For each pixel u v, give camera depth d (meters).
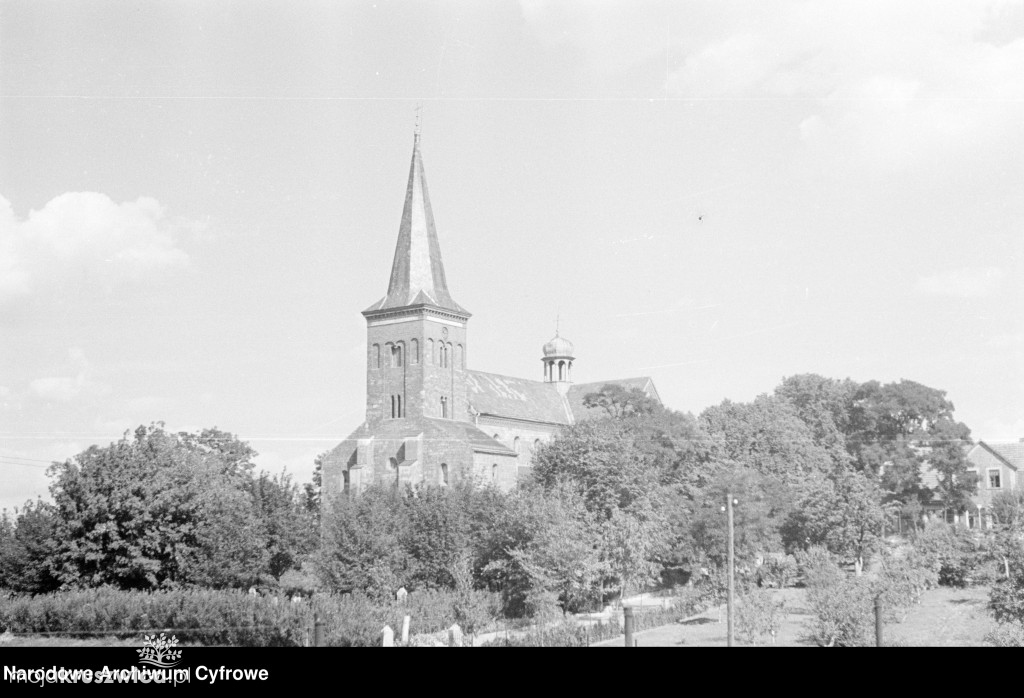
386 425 104.50
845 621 36.59
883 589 38.81
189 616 39.28
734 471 59.97
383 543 54.94
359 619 40.41
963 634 35.66
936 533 44.38
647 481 64.38
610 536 51.84
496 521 53.19
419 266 107.25
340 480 98.81
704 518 50.94
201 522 49.56
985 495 72.38
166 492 48.66
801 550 46.50
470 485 71.19
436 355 105.94
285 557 57.94
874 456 73.06
